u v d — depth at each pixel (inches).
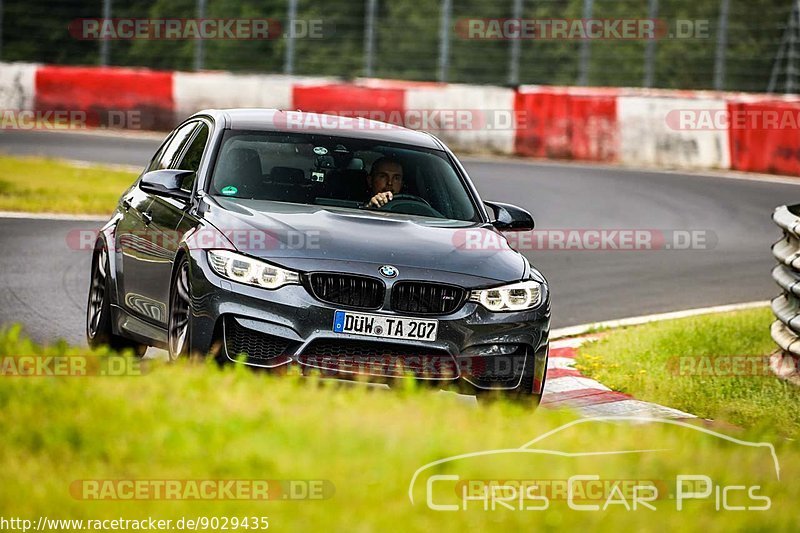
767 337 1449.3
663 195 2851.9
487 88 3649.1
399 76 5418.3
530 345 925.8
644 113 3535.9
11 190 2332.7
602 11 5172.2
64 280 1552.7
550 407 1063.6
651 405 1087.6
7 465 593.3
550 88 3786.9
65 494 564.7
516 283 930.7
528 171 3193.9
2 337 914.1
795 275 1270.9
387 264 895.1
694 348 1374.3
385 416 718.5
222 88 3762.3
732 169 3464.6
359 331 876.0
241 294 869.8
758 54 4960.6
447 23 3937.0
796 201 2866.6
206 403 711.7
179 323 934.4
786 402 1123.9
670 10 5093.5
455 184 1085.8
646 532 555.5
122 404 698.2
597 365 1264.8
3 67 3816.4
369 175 1049.5
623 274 1921.8
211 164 1017.5
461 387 906.1
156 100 3784.5
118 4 5349.4
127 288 1069.1
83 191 2413.9
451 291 903.7
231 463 602.5
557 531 548.7
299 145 1060.5
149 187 997.2
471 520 553.0
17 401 707.4
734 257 2143.2
